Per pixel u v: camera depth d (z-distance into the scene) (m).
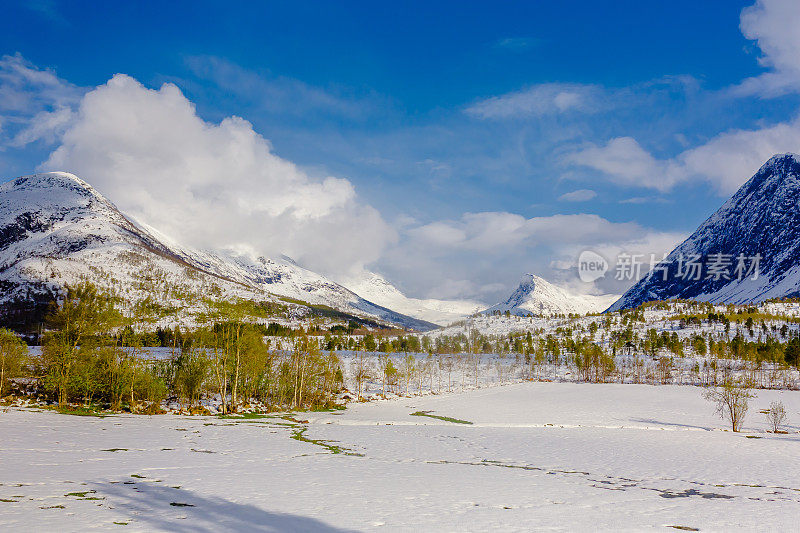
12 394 75.75
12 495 21.72
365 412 89.75
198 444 43.38
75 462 31.19
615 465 42.41
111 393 72.88
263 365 88.25
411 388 139.12
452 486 28.95
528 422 78.62
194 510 20.66
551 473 37.03
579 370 165.75
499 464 41.06
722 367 167.00
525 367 182.62
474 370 174.12
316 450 44.00
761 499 29.17
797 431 72.00
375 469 34.75
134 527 17.73
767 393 119.50
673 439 61.91
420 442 53.53
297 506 22.11
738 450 53.75
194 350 88.50
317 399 100.69
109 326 76.75
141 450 38.06
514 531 19.16
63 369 71.12
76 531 16.84
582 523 20.98
